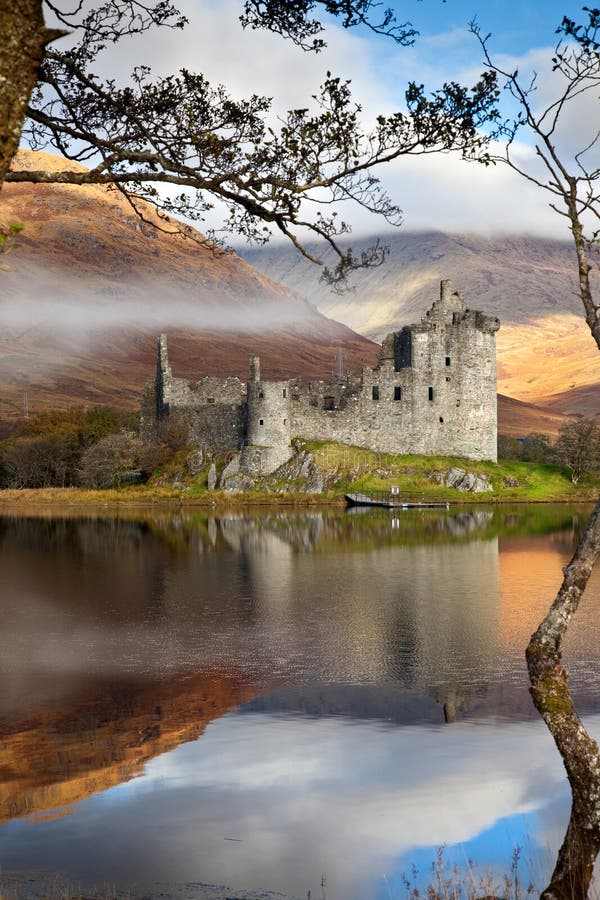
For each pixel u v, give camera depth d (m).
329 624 44.25
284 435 123.62
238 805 21.19
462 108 14.31
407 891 16.84
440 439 129.88
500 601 51.25
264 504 117.50
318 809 20.83
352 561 68.81
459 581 58.97
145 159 14.15
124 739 26.27
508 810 20.89
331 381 139.50
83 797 21.72
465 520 100.94
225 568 64.88
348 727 27.56
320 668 35.19
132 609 48.16
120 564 66.81
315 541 81.81
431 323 129.50
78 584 57.09
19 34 8.10
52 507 118.06
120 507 116.94
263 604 49.97
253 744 25.77
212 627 43.31
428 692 31.64
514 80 13.69
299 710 29.41
